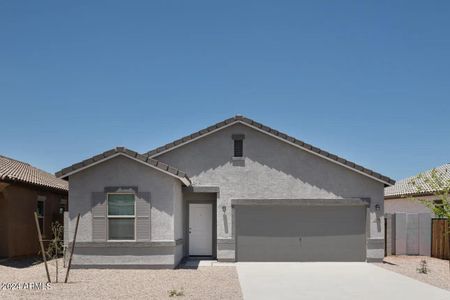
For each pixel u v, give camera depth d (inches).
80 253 679.1
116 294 481.7
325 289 523.5
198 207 802.2
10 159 1023.6
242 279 589.0
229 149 783.1
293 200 773.9
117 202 688.4
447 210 551.8
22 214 796.0
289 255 772.0
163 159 779.4
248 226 773.3
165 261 678.5
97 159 679.1
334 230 777.6
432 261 796.6
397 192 1219.2
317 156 782.5
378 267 711.7
